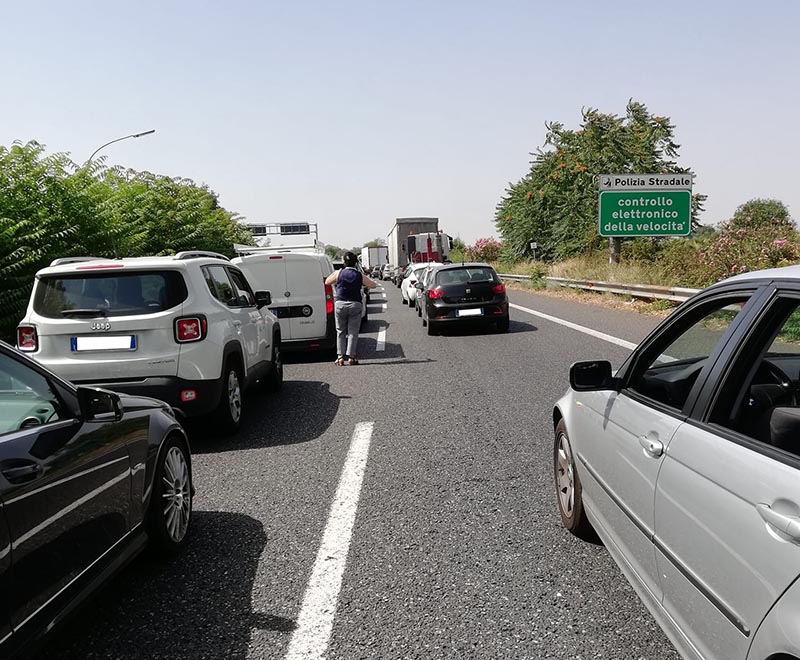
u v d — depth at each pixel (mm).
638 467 2697
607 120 31750
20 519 2453
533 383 8781
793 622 1603
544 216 35531
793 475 1746
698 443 2230
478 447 5992
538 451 5805
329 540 4117
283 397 8742
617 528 3039
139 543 3568
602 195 22156
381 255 65938
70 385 3203
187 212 26906
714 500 2039
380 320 19656
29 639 2445
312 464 5707
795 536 1627
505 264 38938
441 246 40562
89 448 3076
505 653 2861
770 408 2160
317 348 11922
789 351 2412
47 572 2619
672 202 22156
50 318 6117
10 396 2766
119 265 6234
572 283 24078
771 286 2238
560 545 3908
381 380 9625
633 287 18406
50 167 15570
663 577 2461
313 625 3152
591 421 3469
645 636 2949
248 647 2988
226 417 6586
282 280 11781
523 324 15750
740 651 1863
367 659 2863
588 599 3287
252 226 44844
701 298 2756
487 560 3754
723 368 2271
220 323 6574
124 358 6074
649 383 3002
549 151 35656
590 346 11602
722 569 1973
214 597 3459
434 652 2891
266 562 3850
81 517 2936
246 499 4926
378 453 5945
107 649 3012
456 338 14188
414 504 4668
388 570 3686
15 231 14031
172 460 4051
